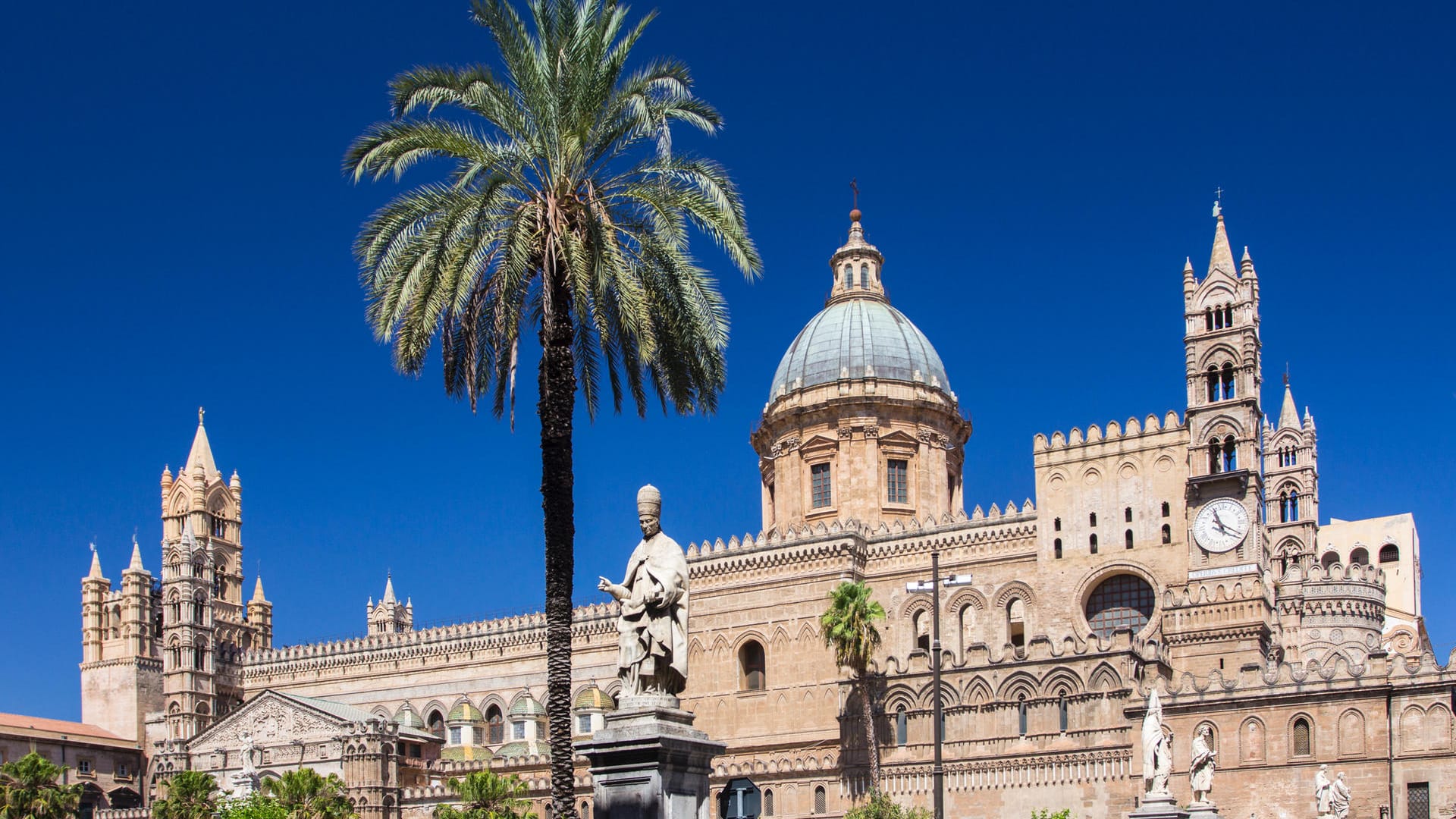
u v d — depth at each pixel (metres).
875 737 93.25
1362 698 78.94
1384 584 107.69
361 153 43.03
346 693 140.62
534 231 43.12
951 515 106.31
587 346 48.16
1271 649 92.06
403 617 180.25
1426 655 78.12
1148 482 96.50
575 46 42.56
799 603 104.56
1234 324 94.75
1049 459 100.50
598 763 27.28
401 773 125.00
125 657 144.88
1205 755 57.25
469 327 44.81
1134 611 96.06
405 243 43.69
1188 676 84.50
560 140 42.50
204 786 114.94
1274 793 80.12
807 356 117.69
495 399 47.56
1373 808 77.25
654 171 44.19
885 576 105.31
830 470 113.88
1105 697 87.00
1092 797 85.56
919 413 114.50
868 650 95.12
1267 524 128.75
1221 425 93.69
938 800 65.06
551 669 41.94
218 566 152.62
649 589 27.92
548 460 43.00
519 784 111.00
